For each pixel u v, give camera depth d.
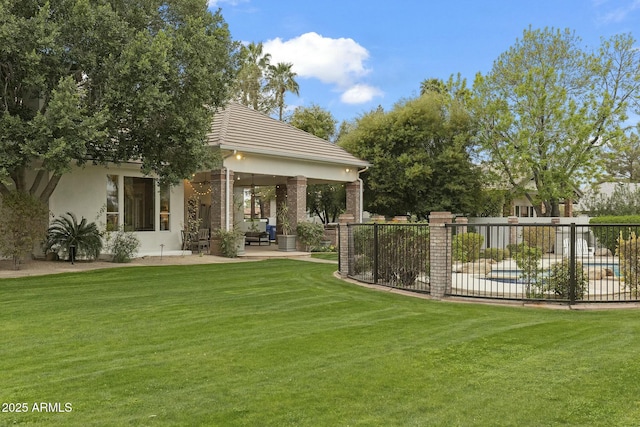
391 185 25.20
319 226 19.61
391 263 10.76
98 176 15.95
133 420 3.66
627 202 27.17
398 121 25.25
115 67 10.92
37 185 13.63
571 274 8.26
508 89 25.39
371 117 27.09
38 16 10.37
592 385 4.39
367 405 3.96
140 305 8.27
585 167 23.92
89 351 5.48
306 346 5.68
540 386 4.38
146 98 10.92
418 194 25.31
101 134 10.73
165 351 5.48
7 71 11.23
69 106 10.11
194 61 11.97
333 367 4.90
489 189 27.06
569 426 3.59
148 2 12.45
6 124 10.38
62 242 14.09
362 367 4.91
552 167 24.17
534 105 24.08
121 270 12.90
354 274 11.70
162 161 13.58
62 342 5.87
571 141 23.77
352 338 6.07
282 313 7.66
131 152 13.43
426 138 25.08
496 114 25.06
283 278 11.72
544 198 24.53
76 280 11.16
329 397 4.12
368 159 25.67
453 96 26.36
